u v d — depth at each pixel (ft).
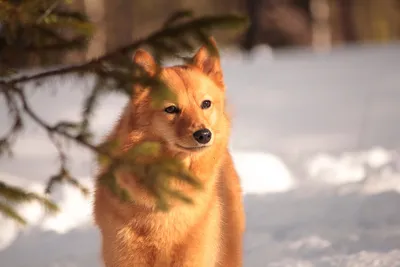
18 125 24.53
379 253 31.09
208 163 26.14
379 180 48.60
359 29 257.55
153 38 21.08
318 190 47.29
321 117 81.20
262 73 129.49
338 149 62.44
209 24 20.51
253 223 40.04
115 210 24.84
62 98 100.89
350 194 44.98
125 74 20.98
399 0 257.75
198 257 25.58
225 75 127.65
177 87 25.98
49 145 67.87
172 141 25.67
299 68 135.95
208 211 25.67
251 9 211.20
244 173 54.24
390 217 38.42
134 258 25.46
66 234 40.32
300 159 58.44
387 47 185.78
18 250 37.81
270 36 231.30
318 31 228.63
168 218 24.81
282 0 236.22
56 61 28.66
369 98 92.89
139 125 25.62
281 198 45.73
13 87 23.07
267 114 84.02
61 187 45.85
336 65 138.21
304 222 39.22
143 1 231.50
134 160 21.13
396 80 108.88
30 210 43.62
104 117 77.05
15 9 23.04
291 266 30.60
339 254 31.94
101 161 21.09
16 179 49.62
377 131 70.54
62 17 26.37
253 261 32.45
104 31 178.19
